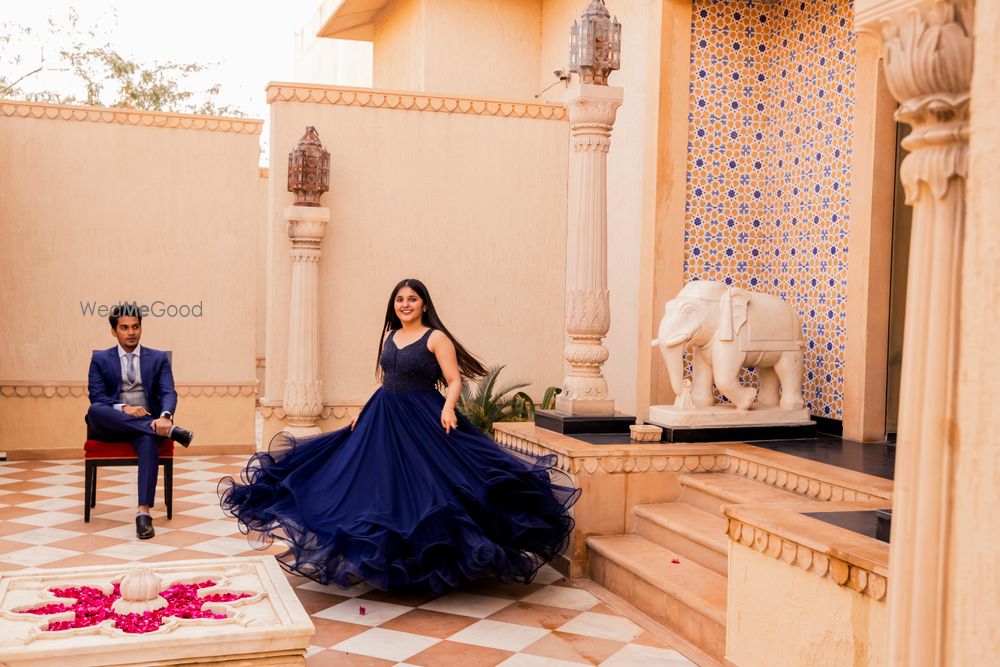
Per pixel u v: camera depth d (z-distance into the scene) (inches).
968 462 51.5
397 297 209.3
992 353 49.8
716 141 289.4
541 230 347.6
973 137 51.1
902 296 249.3
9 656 115.0
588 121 239.1
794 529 126.9
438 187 336.8
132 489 299.6
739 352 236.1
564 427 238.4
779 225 287.7
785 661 127.6
